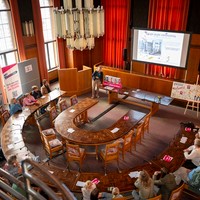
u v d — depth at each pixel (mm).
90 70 10180
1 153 6301
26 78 9547
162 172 4543
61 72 9633
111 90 9039
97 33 8586
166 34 9148
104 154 5910
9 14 8922
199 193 4859
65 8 8328
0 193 1523
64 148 6777
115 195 4160
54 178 1261
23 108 7605
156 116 8539
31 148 6934
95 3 10742
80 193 4586
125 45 10836
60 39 10727
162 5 9312
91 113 8750
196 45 9180
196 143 5125
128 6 10023
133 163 6277
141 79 9672
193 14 8859
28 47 9836
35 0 9312
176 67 9406
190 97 8586
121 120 6840
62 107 8164
